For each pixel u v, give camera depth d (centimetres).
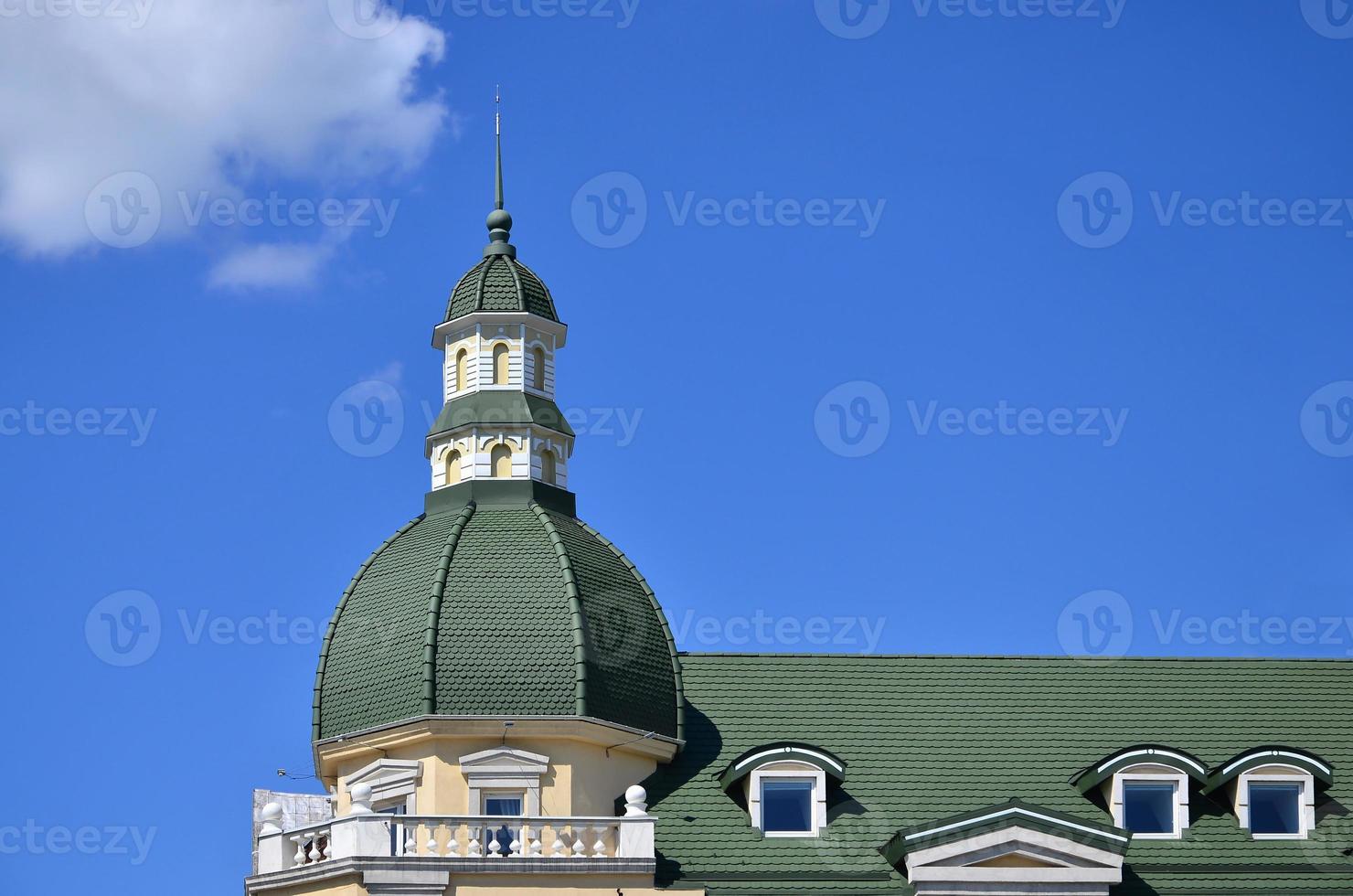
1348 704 7838
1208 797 7456
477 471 7756
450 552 7425
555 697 7131
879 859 7144
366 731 7150
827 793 7325
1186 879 7188
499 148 8362
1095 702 7769
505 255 8175
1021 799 7362
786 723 7588
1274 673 7938
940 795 7388
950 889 6950
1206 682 7875
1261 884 7188
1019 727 7656
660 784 7338
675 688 7481
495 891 6794
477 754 7069
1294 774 7406
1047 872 6975
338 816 7100
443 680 7119
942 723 7638
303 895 6875
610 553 7669
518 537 7512
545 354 8044
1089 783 7406
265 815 7131
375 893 6719
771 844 7156
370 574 7544
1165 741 7644
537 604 7288
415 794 7094
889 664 7838
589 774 7169
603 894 6862
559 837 6900
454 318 7994
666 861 7056
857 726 7606
